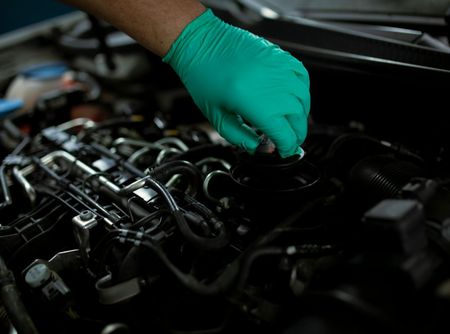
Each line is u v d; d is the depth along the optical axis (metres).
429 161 1.04
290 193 0.86
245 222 0.91
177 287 0.87
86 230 0.91
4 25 3.45
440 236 0.74
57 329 0.94
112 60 1.94
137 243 0.82
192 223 0.87
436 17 1.27
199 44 0.98
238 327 0.80
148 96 1.94
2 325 1.00
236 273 0.76
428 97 1.01
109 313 0.91
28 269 0.89
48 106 1.74
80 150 1.27
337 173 1.04
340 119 1.28
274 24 1.39
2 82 2.29
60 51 2.44
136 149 1.35
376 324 0.60
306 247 0.78
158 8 0.96
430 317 0.62
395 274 0.65
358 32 1.18
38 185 1.21
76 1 1.01
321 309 0.63
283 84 0.94
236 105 0.93
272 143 0.94
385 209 0.69
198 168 1.04
